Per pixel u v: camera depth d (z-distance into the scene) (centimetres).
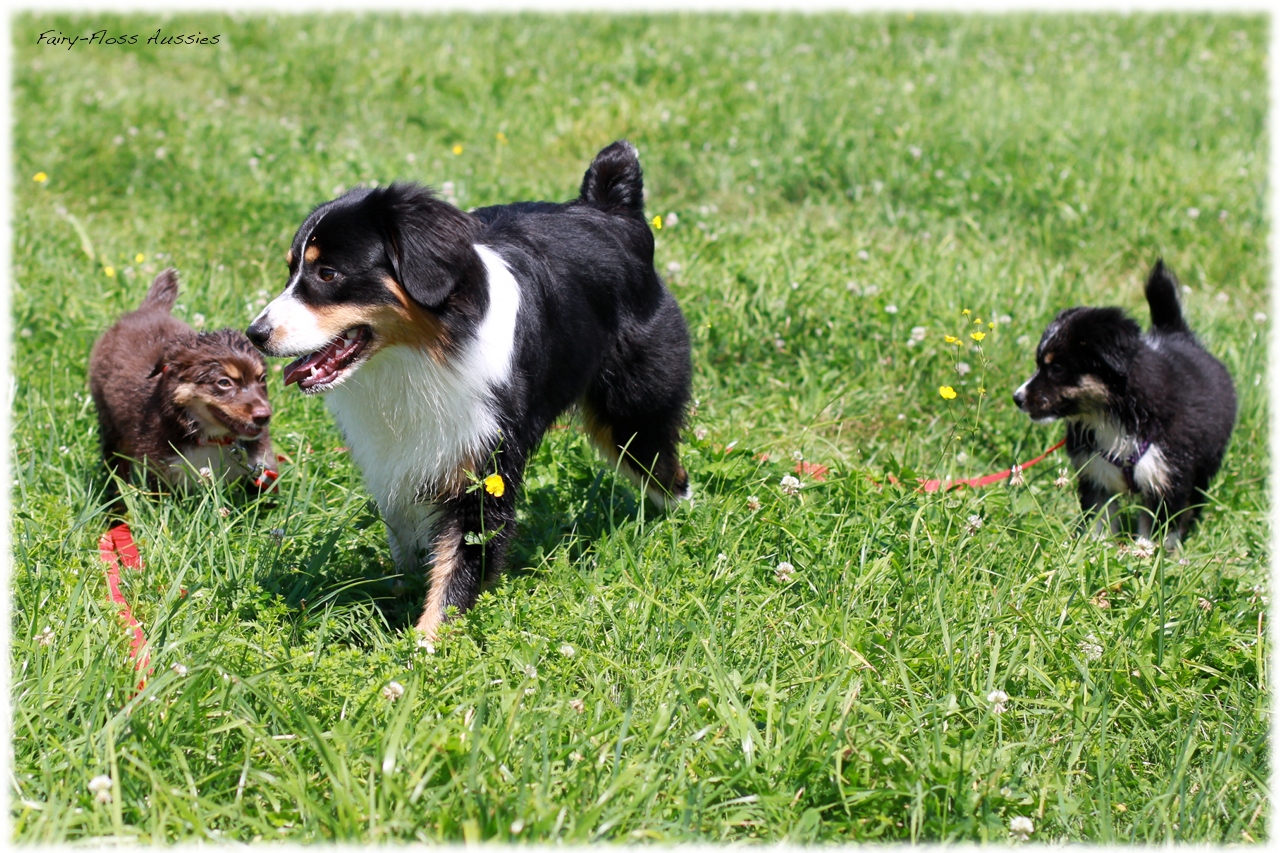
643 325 461
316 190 822
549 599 384
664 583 397
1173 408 505
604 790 294
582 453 500
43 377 538
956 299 659
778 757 305
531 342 396
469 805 272
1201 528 522
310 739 299
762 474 494
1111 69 1206
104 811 274
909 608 388
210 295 638
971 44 1284
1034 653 371
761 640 363
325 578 402
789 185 896
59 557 385
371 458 399
